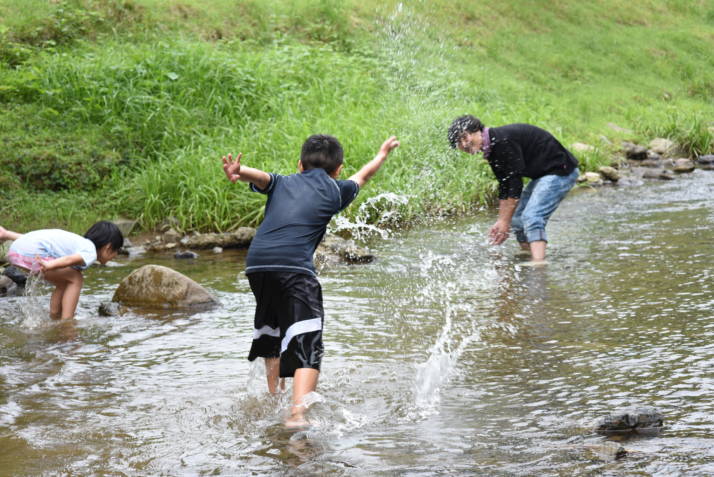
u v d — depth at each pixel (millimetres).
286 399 6730
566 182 11766
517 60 28938
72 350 8227
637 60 32469
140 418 6312
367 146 16547
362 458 5391
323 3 26391
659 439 5535
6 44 19375
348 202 6750
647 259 11422
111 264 12438
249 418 6289
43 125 16734
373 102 20281
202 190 14820
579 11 35250
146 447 5715
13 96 17484
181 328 8984
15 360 7914
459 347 7949
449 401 6500
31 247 9312
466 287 10391
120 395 6863
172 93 18234
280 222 6449
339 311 9461
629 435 5637
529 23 32469
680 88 31547
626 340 7875
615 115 26344
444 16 29625
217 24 23703
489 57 28391
